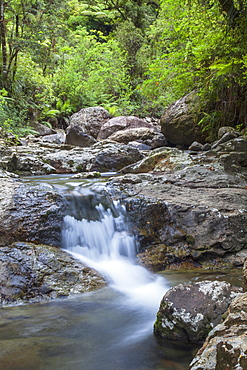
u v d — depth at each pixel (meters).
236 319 1.88
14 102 16.25
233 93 9.68
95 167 8.80
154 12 28.02
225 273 4.50
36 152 9.31
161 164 7.43
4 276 3.70
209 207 5.40
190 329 2.64
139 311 3.31
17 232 4.53
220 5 7.97
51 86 19.34
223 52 8.34
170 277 4.38
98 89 21.45
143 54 23.06
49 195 5.08
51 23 18.81
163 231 5.22
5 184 5.41
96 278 4.05
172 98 15.72
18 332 2.88
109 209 5.32
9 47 16.27
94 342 2.70
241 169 6.93
